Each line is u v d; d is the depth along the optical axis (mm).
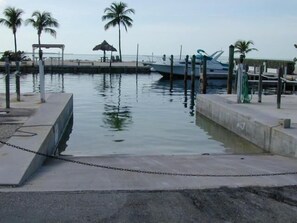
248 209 5305
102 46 63125
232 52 22172
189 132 14523
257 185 6297
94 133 13969
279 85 14398
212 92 31875
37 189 5883
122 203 5379
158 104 23000
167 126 15719
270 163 8484
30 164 6855
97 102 23359
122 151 11438
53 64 53500
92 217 4930
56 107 13469
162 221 4879
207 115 17391
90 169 7445
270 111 13719
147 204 5367
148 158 8922
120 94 28359
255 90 27000
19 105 13781
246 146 12219
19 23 54250
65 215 4969
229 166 7992
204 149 11867
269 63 43531
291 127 10781
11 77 43125
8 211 5043
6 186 5930
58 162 8320
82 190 5855
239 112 13445
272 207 5395
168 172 7281
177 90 32438
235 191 5965
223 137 13688
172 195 5719
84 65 52969
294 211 5277
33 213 5004
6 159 7109
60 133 12352
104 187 6047
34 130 9703
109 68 52156
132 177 6738
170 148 11953
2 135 9242
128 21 64125
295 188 6188
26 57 59000
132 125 15805
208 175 6895
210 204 5434
